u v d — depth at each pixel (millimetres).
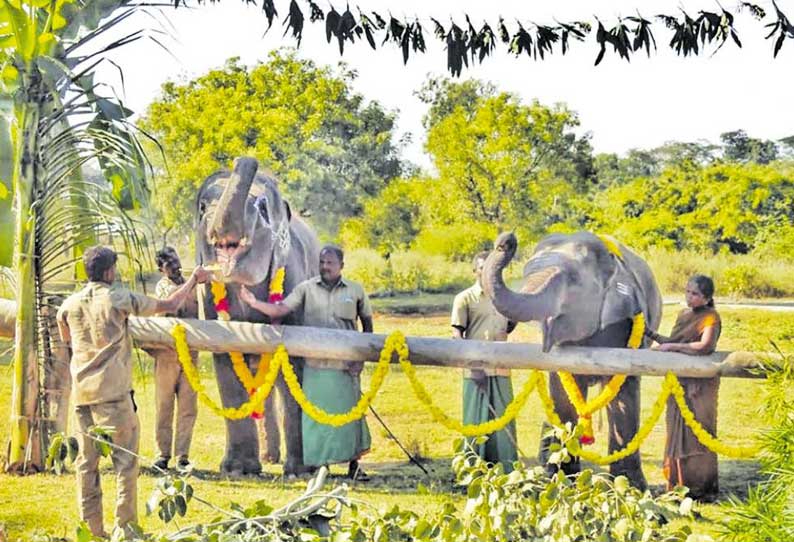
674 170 30172
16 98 8672
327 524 4727
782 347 14539
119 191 9641
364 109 28250
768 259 25484
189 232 25188
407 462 9461
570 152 27406
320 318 8531
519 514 4734
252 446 8844
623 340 8328
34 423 8703
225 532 4535
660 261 24922
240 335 8227
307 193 26797
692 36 6621
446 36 6484
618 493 4652
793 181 29109
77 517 7453
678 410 8086
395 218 26953
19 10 8469
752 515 5309
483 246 26094
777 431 5508
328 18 6324
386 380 13609
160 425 8898
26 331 8688
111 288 6848
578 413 8086
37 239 8781
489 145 26750
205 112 25984
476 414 8391
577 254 8266
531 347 8094
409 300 22328
